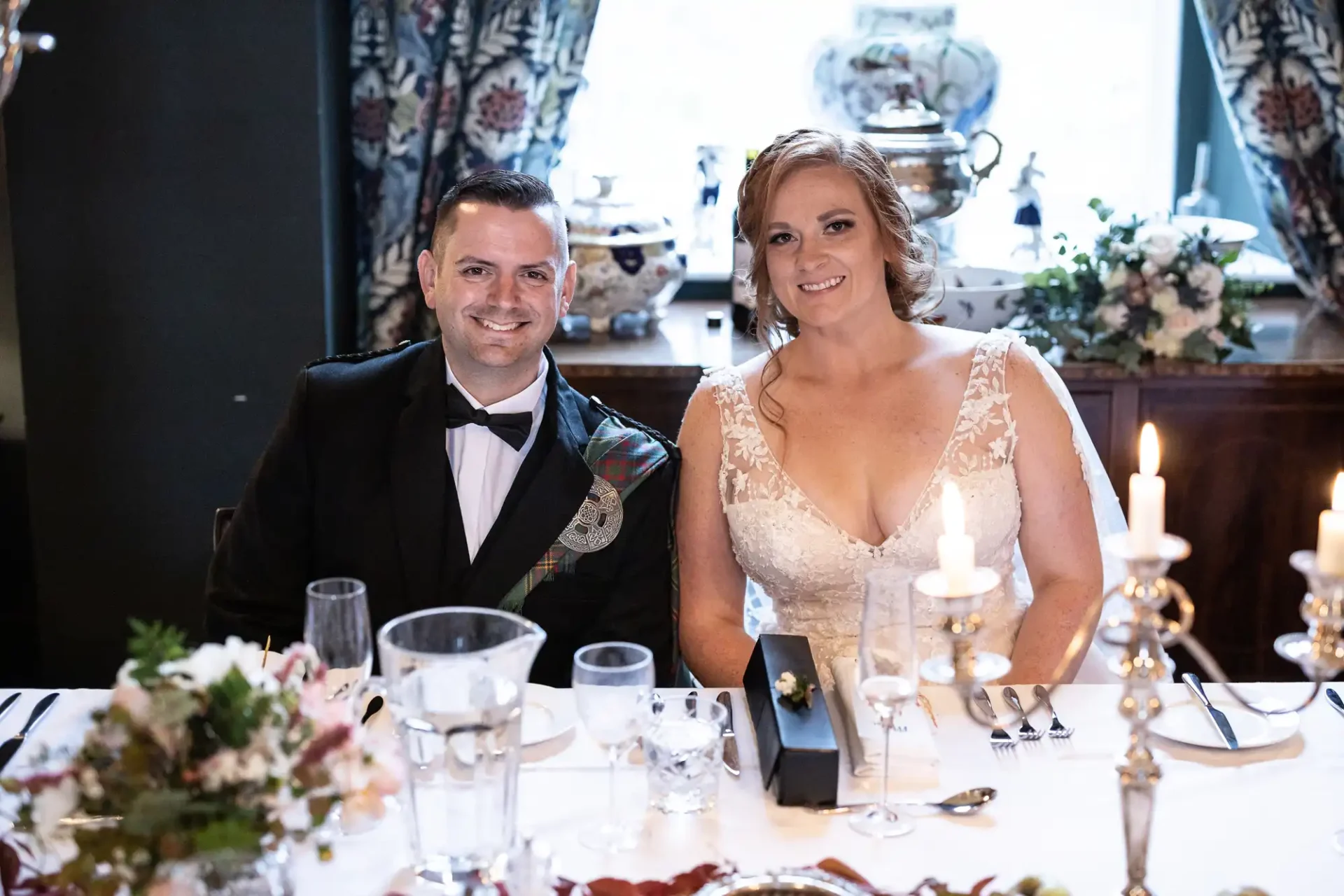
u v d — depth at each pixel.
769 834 1.54
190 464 3.06
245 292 2.98
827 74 3.52
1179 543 1.30
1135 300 3.10
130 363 3.01
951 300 3.23
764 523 2.30
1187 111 3.83
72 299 2.98
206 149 2.92
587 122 3.83
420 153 3.17
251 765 1.23
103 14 2.86
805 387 2.36
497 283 2.18
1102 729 1.77
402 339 3.26
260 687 1.30
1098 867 1.48
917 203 3.32
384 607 2.24
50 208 2.94
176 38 2.87
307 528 2.27
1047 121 3.87
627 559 2.24
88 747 1.26
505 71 3.14
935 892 1.43
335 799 1.30
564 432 2.24
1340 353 3.20
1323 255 3.43
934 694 1.87
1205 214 3.69
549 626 2.22
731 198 3.84
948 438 2.29
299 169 2.93
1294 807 1.59
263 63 2.88
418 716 1.38
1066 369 3.12
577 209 3.34
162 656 1.29
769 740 1.64
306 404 2.28
